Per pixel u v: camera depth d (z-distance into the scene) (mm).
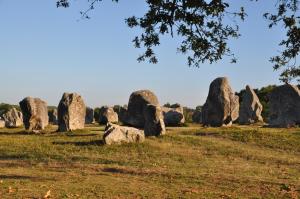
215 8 12812
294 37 13891
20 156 24734
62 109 39375
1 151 26281
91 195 15789
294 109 39719
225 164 23125
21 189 16484
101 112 56750
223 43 14500
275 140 29812
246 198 15719
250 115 50656
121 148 26516
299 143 28922
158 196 15797
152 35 14148
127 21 13977
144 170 20578
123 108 53500
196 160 24094
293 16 13820
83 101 40656
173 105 52656
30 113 41469
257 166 22906
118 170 20688
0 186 16953
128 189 16859
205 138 30859
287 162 23969
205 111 40594
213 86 40375
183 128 39250
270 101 41062
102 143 27750
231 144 29078
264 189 17172
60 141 29688
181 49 14711
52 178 18859
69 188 16859
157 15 13164
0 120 55500
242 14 13414
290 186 17703
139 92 42031
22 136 34812
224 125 39938
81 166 21734
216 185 17766
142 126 41094
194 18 13031
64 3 13531
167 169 21047
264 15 14008
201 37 14398
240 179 18750
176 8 13031
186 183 18078
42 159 23766
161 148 26891
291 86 40188
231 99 40344
